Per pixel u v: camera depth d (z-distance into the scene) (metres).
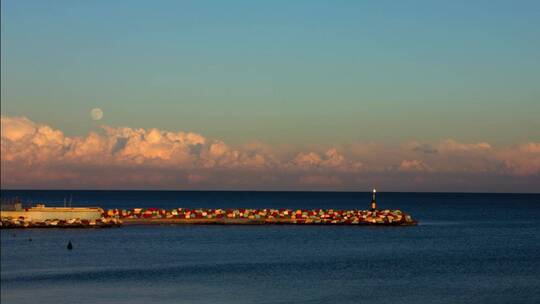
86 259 133.62
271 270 120.94
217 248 155.75
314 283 107.88
